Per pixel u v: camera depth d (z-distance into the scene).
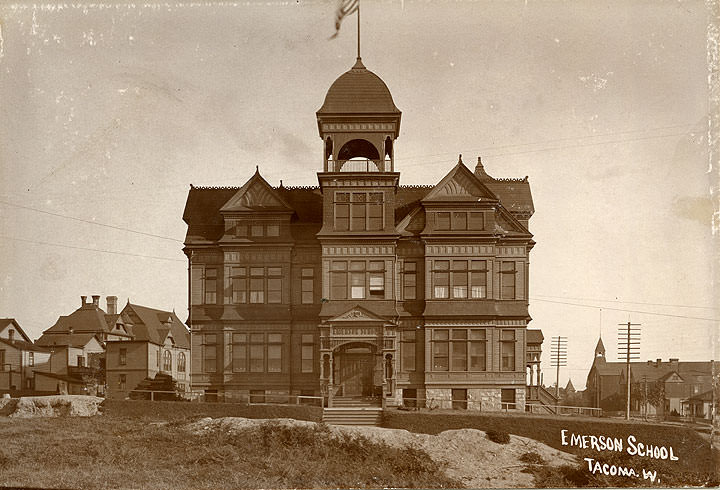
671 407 43.81
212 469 33.00
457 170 46.34
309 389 46.28
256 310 46.72
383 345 44.22
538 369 48.41
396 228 46.56
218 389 46.38
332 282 45.81
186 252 47.12
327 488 31.92
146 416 41.88
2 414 42.72
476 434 38.31
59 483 31.08
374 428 38.41
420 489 32.38
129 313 63.97
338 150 46.03
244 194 47.19
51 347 63.91
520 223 46.38
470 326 45.59
